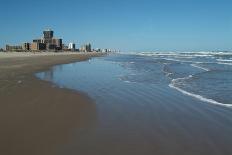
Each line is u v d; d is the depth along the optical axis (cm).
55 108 1168
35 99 1339
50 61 5528
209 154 716
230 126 965
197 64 4803
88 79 2372
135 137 833
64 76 2614
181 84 2023
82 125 942
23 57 6988
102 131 887
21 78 2269
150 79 2391
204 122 1014
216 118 1071
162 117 1084
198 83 2069
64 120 992
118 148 741
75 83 2073
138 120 1034
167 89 1791
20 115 1041
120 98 1472
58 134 841
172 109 1227
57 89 1669
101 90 1734
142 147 751
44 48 18000
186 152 725
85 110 1156
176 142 796
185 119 1056
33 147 732
